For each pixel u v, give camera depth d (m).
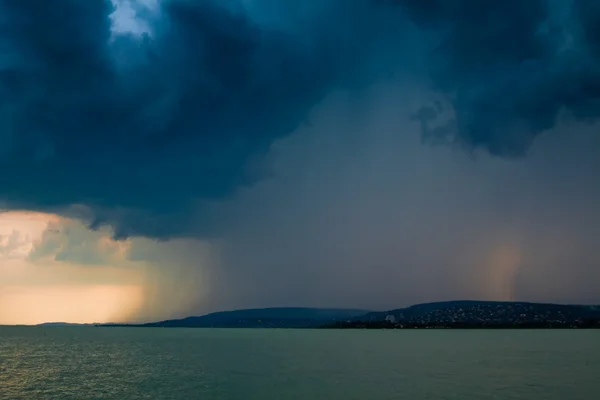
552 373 96.94
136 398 73.25
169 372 105.69
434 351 168.50
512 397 69.06
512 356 141.25
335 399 68.56
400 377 92.56
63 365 124.38
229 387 81.69
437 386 79.75
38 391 80.88
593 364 115.06
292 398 70.06
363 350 178.88
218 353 166.00
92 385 86.81
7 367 119.56
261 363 126.31
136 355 158.25
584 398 68.12
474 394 71.75
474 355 147.00
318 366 116.62
